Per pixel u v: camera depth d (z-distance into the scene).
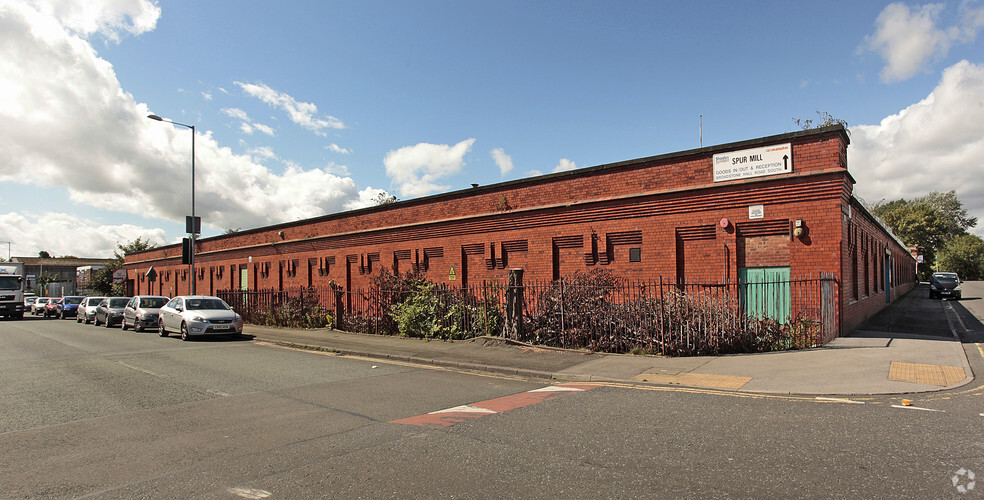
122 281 49.19
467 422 6.34
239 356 13.42
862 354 9.93
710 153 13.36
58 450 5.54
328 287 25.92
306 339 16.83
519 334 13.37
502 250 17.91
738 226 12.93
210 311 18.50
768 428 5.73
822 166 11.88
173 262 42.66
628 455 4.95
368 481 4.45
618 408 6.88
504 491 4.15
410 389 8.66
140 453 5.39
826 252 11.77
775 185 12.39
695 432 5.65
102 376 10.27
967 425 5.66
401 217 21.81
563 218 16.11
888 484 4.07
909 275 46.44
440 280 20.06
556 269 16.42
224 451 5.41
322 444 5.57
